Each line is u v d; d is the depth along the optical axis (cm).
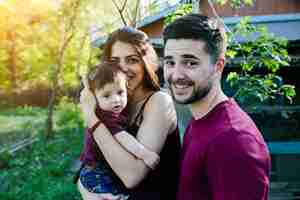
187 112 541
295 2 875
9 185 838
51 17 1778
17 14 1930
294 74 846
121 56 216
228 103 167
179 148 216
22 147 1308
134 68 215
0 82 2442
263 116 836
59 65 1638
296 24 860
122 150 200
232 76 406
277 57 396
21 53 2130
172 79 165
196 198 160
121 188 211
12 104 2614
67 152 1201
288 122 837
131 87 216
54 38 1830
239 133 149
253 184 141
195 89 162
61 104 1988
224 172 145
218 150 150
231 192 143
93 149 214
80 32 1734
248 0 440
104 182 210
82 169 221
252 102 758
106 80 205
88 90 213
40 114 2281
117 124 204
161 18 870
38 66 2048
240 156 144
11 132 1689
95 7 1577
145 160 198
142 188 204
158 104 208
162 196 205
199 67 161
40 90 2697
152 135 203
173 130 212
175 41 163
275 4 881
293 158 825
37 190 793
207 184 157
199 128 167
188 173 163
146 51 218
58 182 861
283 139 836
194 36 160
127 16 860
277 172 816
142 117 212
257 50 402
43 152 1185
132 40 214
